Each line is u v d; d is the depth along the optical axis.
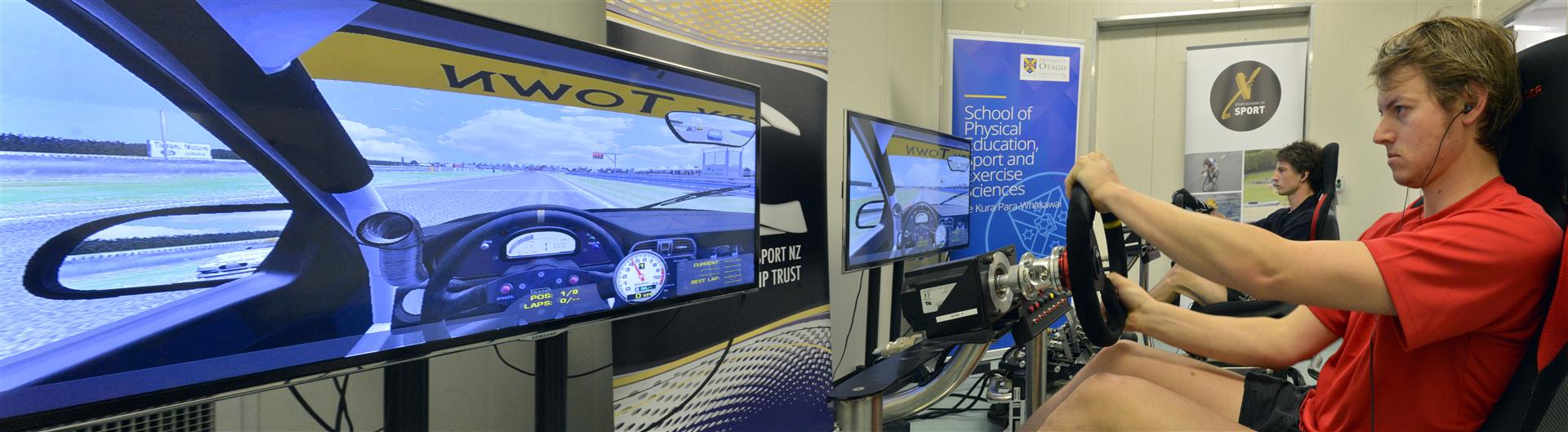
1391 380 0.88
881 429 1.03
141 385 0.73
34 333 0.66
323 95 0.86
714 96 1.52
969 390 2.90
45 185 0.67
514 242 1.09
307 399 1.26
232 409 1.14
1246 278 0.86
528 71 1.11
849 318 3.23
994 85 3.85
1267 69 4.25
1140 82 4.58
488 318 1.05
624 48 1.75
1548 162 0.80
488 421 1.61
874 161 2.30
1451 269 0.76
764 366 2.12
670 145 1.40
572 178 1.19
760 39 2.17
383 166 0.92
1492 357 0.79
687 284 1.45
